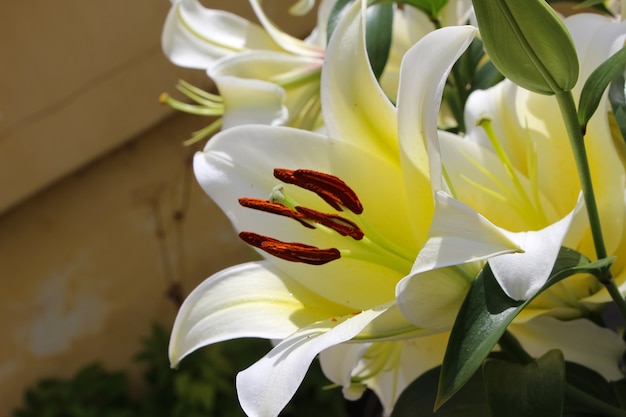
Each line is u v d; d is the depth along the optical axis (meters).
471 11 0.30
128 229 0.80
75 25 0.71
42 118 0.73
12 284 0.79
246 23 0.36
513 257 0.20
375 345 0.28
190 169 0.80
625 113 0.24
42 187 0.75
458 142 0.27
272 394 0.22
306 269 0.26
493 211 0.26
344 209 0.25
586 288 0.25
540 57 0.21
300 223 0.26
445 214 0.21
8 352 0.79
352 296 0.26
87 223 0.79
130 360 0.83
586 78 0.24
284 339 0.24
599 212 0.25
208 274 0.83
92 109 0.73
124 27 0.72
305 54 0.34
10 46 0.70
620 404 0.27
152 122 0.75
